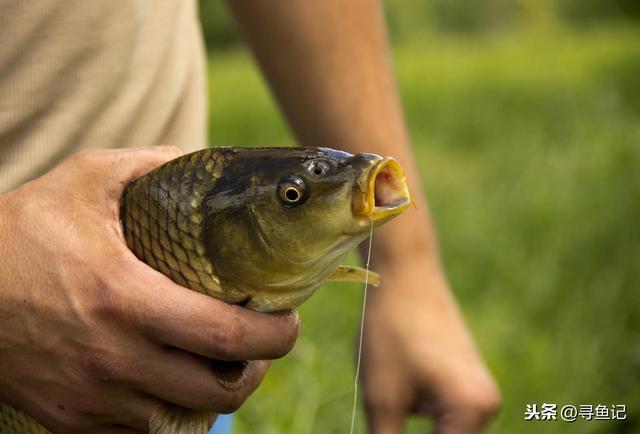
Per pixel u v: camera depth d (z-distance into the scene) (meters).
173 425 0.53
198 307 0.50
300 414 1.11
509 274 1.76
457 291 1.76
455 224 2.04
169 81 0.69
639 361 1.38
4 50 0.62
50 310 0.50
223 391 0.52
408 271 0.73
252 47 0.74
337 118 0.72
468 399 0.71
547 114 3.90
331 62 0.72
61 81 0.64
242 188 0.52
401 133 0.75
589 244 1.80
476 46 9.24
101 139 0.65
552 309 1.62
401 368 0.72
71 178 0.52
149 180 0.53
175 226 0.52
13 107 0.63
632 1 10.92
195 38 0.74
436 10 11.38
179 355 0.51
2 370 0.52
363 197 0.51
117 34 0.65
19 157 0.63
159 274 0.50
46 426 0.53
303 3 0.71
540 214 2.04
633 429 1.23
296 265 0.52
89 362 0.50
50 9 0.63
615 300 1.58
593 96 3.78
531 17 11.51
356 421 1.18
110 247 0.51
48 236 0.51
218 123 3.93
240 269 0.52
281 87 0.73
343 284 1.55
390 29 10.90
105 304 0.50
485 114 4.04
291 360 1.21
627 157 2.28
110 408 0.52
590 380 1.33
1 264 0.51
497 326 1.52
